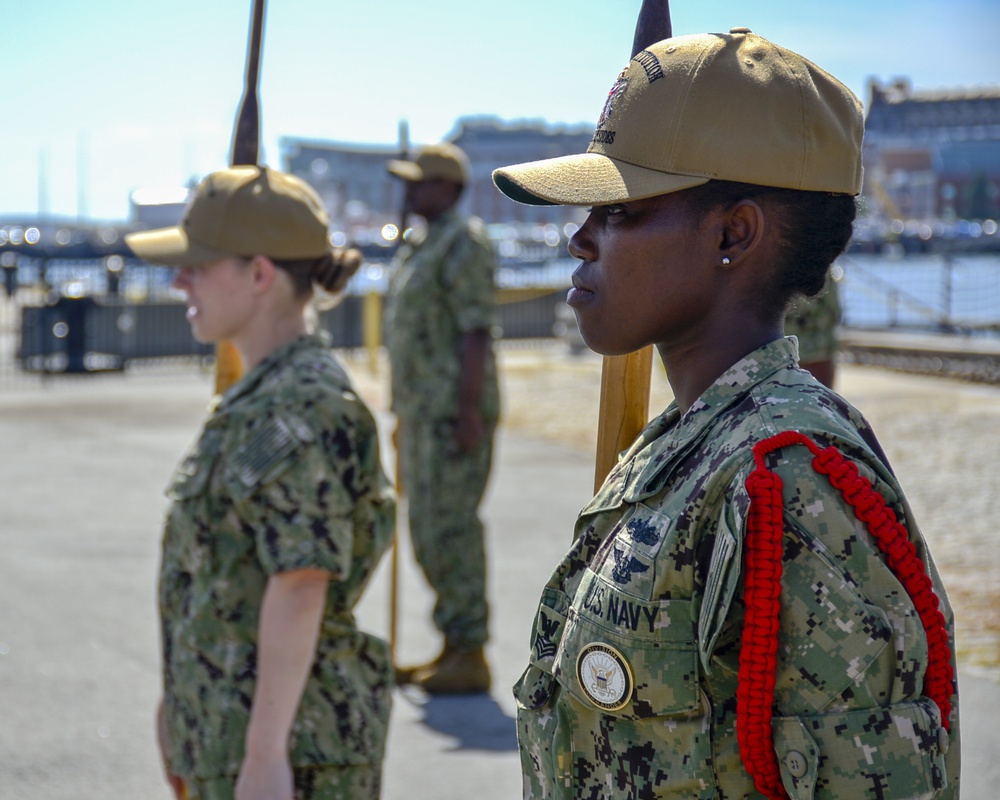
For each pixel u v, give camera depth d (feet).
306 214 7.64
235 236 7.50
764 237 4.28
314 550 6.94
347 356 55.57
